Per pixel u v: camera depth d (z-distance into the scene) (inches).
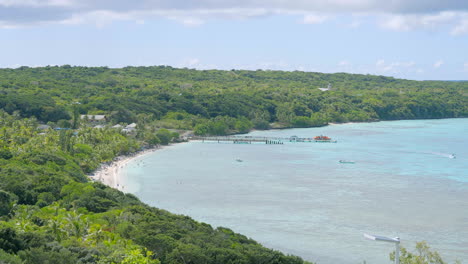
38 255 3705.7
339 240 6259.8
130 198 7204.7
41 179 7047.2
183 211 7490.2
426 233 6505.9
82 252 4025.6
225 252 4478.3
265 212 7436.0
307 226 6781.5
